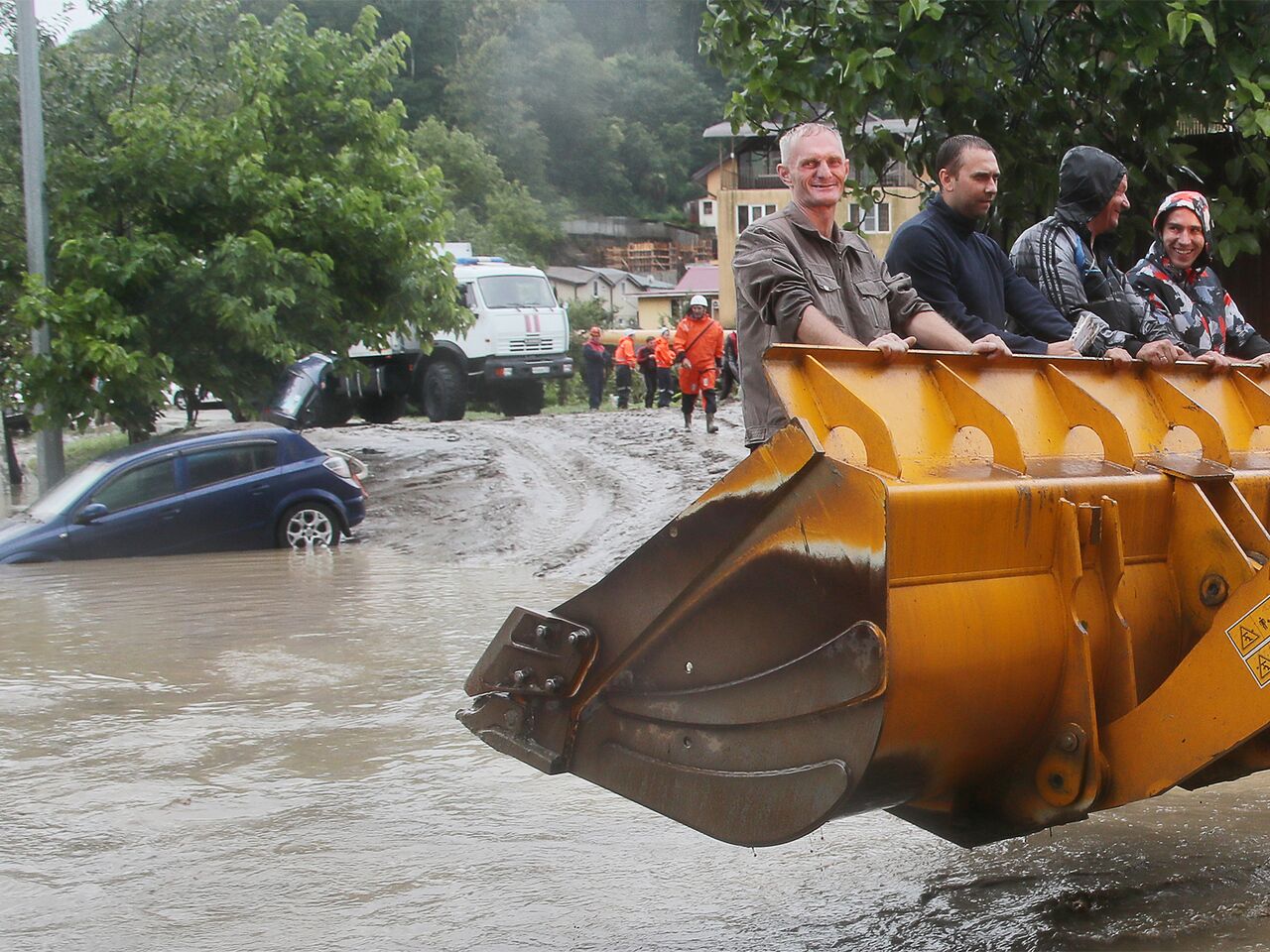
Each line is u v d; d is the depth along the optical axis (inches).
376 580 482.9
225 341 723.4
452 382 1090.7
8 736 267.1
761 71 376.5
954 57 362.6
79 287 682.8
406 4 3604.8
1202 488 154.4
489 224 3107.8
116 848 198.4
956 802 151.4
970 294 212.5
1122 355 171.5
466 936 162.1
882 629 123.4
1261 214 372.8
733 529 136.2
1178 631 154.2
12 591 475.8
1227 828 191.5
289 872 186.2
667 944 158.1
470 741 255.4
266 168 735.1
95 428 1289.4
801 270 184.5
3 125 745.6
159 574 513.3
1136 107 372.8
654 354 1275.8
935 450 146.9
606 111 3762.3
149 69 768.9
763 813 133.0
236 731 266.4
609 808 213.0
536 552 530.6
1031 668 139.6
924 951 153.0
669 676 142.8
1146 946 150.0
